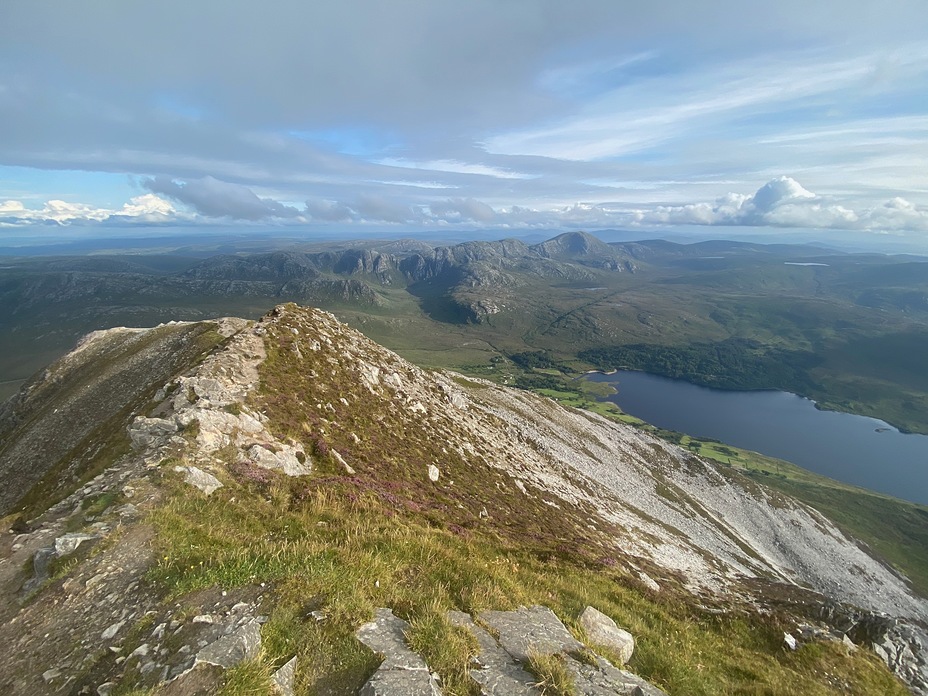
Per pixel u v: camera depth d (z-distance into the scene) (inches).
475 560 874.1
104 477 987.9
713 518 4753.9
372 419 2186.3
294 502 996.6
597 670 546.6
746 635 1076.5
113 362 2950.3
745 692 754.8
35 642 513.7
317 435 1670.8
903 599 4596.5
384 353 3447.3
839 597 4215.1
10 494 1929.1
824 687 926.4
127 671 447.2
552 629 627.8
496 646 555.2
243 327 2800.2
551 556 1301.7
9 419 3006.9
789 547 4945.9
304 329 2655.0
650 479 5049.2
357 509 1071.0
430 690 436.8
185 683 414.3
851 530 6609.3
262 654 449.4
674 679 690.8
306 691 433.4
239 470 1095.0
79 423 2282.2
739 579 2568.9
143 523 738.8
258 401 1712.6
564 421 5600.4
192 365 2039.9
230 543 705.6
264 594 554.3
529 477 2903.5
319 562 641.6
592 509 2965.1
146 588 583.2
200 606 530.6
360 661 469.7
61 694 440.5
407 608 579.5
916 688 1177.4
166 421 1305.4
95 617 541.0
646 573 1662.2
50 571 638.5
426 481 1900.8
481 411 3961.6
